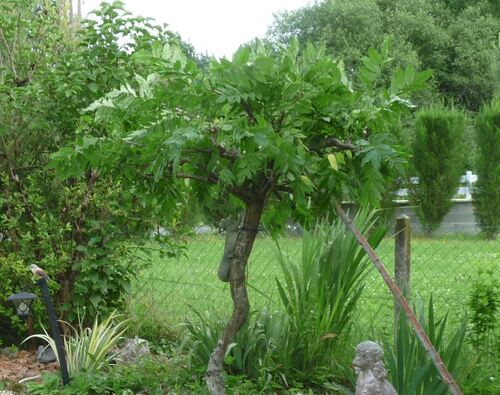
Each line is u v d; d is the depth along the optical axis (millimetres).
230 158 4547
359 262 5973
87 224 7645
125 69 7594
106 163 4977
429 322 5082
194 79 4352
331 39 34188
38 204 7547
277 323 6176
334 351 5977
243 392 5512
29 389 5957
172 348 6887
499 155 18250
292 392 5641
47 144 7758
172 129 4418
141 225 7840
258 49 4691
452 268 8672
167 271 9492
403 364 4988
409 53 33375
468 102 36562
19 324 7543
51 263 7289
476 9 38406
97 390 5844
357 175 4598
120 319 7695
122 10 7559
